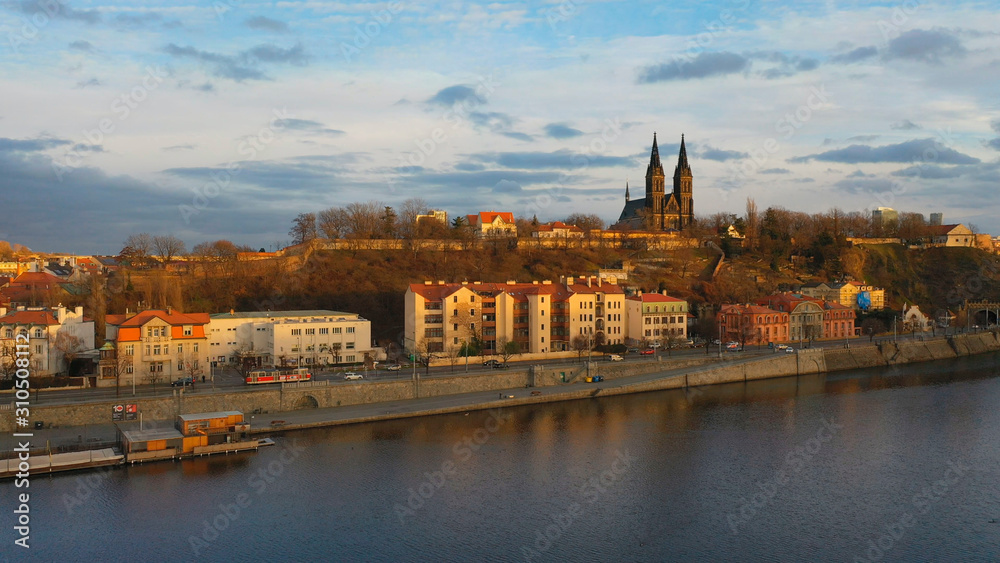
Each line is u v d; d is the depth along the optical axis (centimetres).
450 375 17788
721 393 19275
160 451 12875
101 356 16388
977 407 17688
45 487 11644
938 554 9775
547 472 12756
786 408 17525
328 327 19950
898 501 11588
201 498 11375
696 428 15588
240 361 19125
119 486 11775
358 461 13125
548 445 14250
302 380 16850
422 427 15300
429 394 17362
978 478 12594
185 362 16950
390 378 17438
